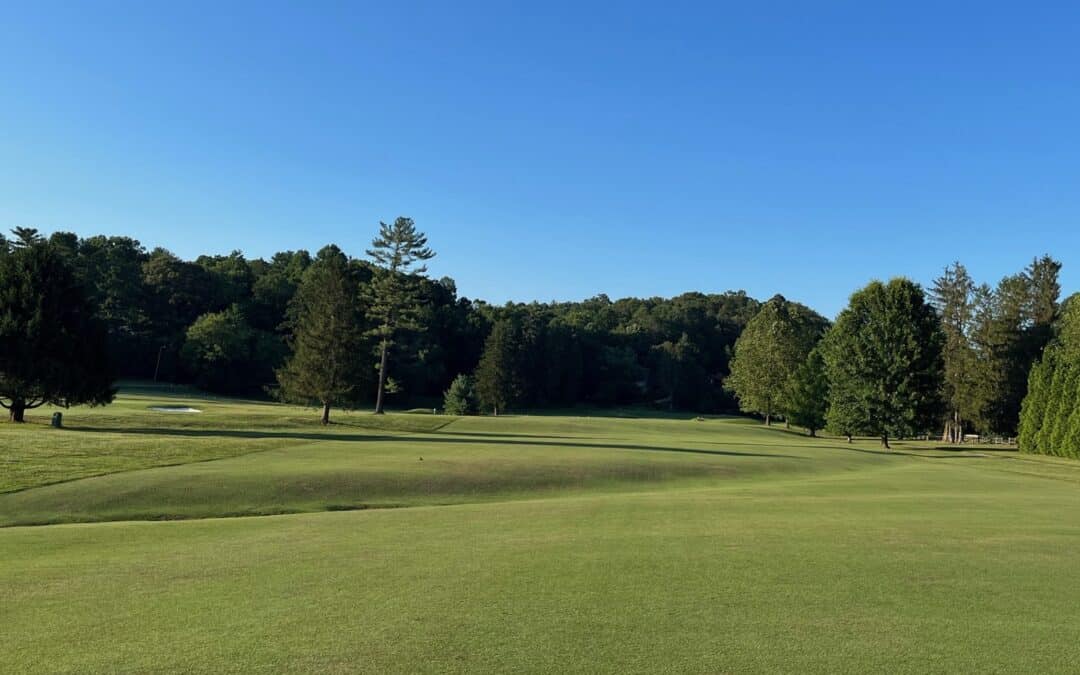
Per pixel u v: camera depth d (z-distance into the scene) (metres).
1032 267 74.88
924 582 8.59
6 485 17.94
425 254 70.19
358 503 18.36
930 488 22.19
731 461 30.16
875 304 53.91
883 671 5.61
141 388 82.38
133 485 18.36
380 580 8.70
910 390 51.84
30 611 7.46
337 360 49.84
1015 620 7.02
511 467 24.27
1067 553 10.51
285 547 11.23
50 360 35.41
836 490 21.28
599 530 12.73
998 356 67.44
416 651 6.04
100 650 6.16
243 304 106.19
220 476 19.88
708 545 11.05
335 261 51.97
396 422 53.31
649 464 27.33
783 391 75.56
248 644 6.26
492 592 8.06
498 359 91.38
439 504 18.86
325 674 5.53
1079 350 53.94
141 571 9.43
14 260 36.53
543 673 5.53
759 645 6.21
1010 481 25.95
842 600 7.73
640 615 7.12
